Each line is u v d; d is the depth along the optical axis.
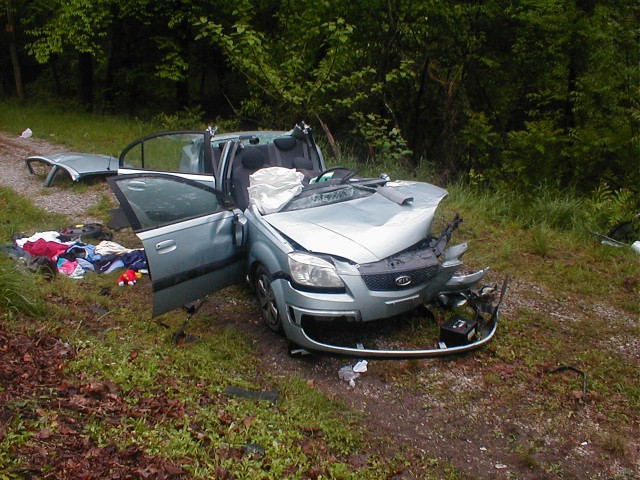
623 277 7.16
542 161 13.16
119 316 5.73
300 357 5.21
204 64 22.34
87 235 7.76
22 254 6.92
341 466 3.78
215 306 6.12
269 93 13.08
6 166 12.19
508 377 5.00
